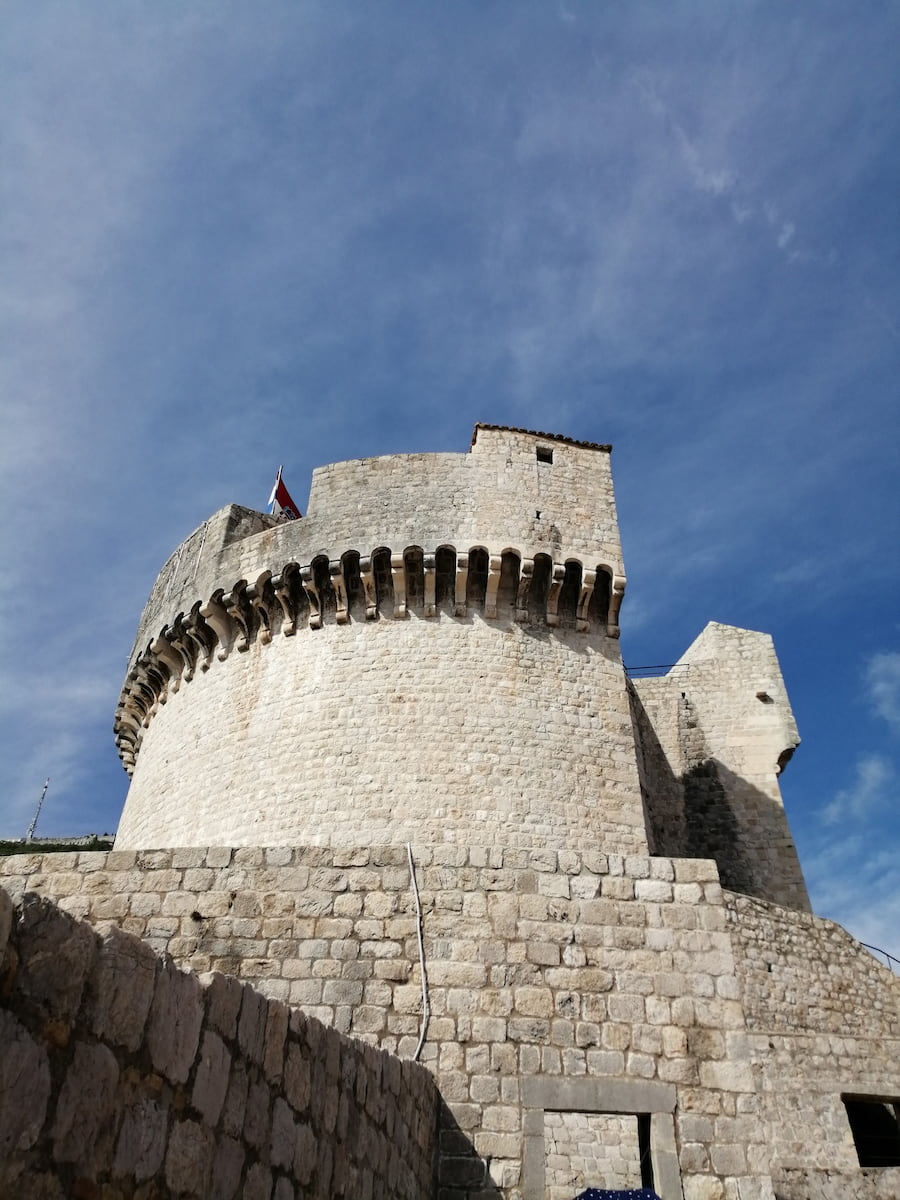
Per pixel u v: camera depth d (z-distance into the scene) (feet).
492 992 28.60
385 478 73.77
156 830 69.92
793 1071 51.01
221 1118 13.42
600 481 75.41
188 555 85.05
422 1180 25.12
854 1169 47.98
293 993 28.19
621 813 60.59
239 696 70.49
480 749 61.52
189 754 71.31
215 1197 12.92
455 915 29.91
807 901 73.97
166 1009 12.21
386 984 28.55
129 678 87.35
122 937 11.39
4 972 9.10
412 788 59.77
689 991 28.89
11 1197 8.67
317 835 58.85
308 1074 17.26
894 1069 54.54
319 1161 17.21
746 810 79.61
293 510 97.96
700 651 92.17
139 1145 11.07
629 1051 27.84
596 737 63.67
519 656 66.23
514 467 74.02
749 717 84.33
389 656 66.13
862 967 59.82
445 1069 27.48
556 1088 27.20
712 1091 27.14
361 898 30.07
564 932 29.86
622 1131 47.32
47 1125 9.36
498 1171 26.04
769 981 54.90
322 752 62.64
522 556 68.74
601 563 70.13
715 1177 25.64
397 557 68.85
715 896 30.76
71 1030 10.02
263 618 73.10
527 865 31.12
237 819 62.75
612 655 68.13
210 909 29.71
